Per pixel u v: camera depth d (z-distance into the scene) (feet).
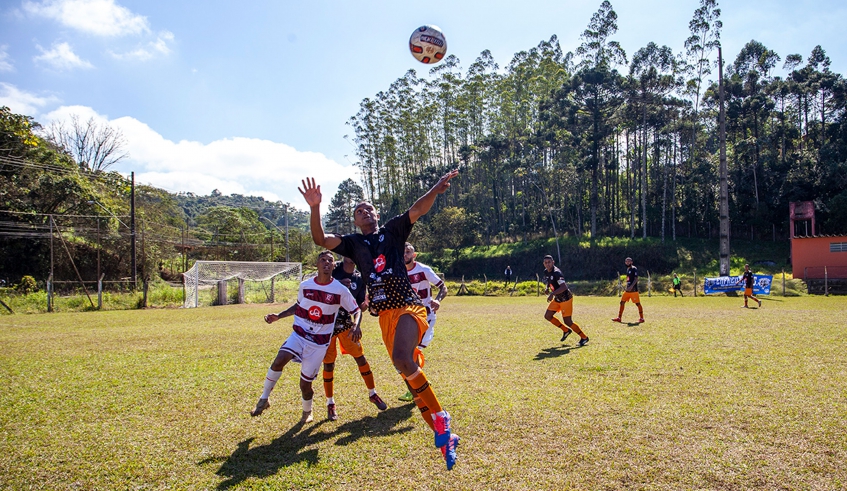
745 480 11.47
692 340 32.37
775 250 148.87
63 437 15.28
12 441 14.96
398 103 233.76
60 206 124.67
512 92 212.43
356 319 17.26
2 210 111.86
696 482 11.41
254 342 36.27
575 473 12.00
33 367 26.58
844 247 104.27
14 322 56.08
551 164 186.91
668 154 174.70
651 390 19.33
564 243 166.81
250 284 99.09
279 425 16.39
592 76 157.89
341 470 12.57
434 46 17.43
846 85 161.38
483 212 211.82
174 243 145.69
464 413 16.76
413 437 14.92
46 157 131.44
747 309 59.93
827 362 24.12
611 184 202.80
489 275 170.91
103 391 21.04
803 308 59.82
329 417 17.19
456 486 11.48
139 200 158.51
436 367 24.81
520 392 19.38
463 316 55.47
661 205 182.09
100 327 48.96
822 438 13.83
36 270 116.88
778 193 156.15
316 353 16.63
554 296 32.63
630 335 35.78
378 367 25.79
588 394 18.89
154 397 20.04
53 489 11.80
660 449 13.34
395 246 12.73
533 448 13.60
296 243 180.96
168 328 47.16
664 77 156.04
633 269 45.75
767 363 24.00
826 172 147.64
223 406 18.70
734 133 184.75
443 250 185.26
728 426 14.99
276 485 11.80
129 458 13.60
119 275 128.77
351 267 19.93
